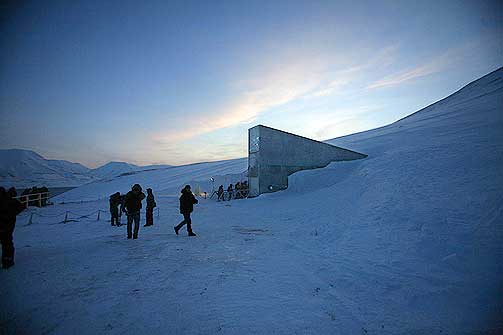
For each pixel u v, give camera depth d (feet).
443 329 9.51
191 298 12.10
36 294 12.12
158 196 81.05
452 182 27.14
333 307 11.42
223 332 9.31
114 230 32.40
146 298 11.97
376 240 20.29
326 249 20.77
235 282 14.20
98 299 11.73
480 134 50.96
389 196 29.73
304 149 73.82
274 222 36.55
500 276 12.46
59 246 21.97
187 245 22.74
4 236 15.66
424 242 17.61
